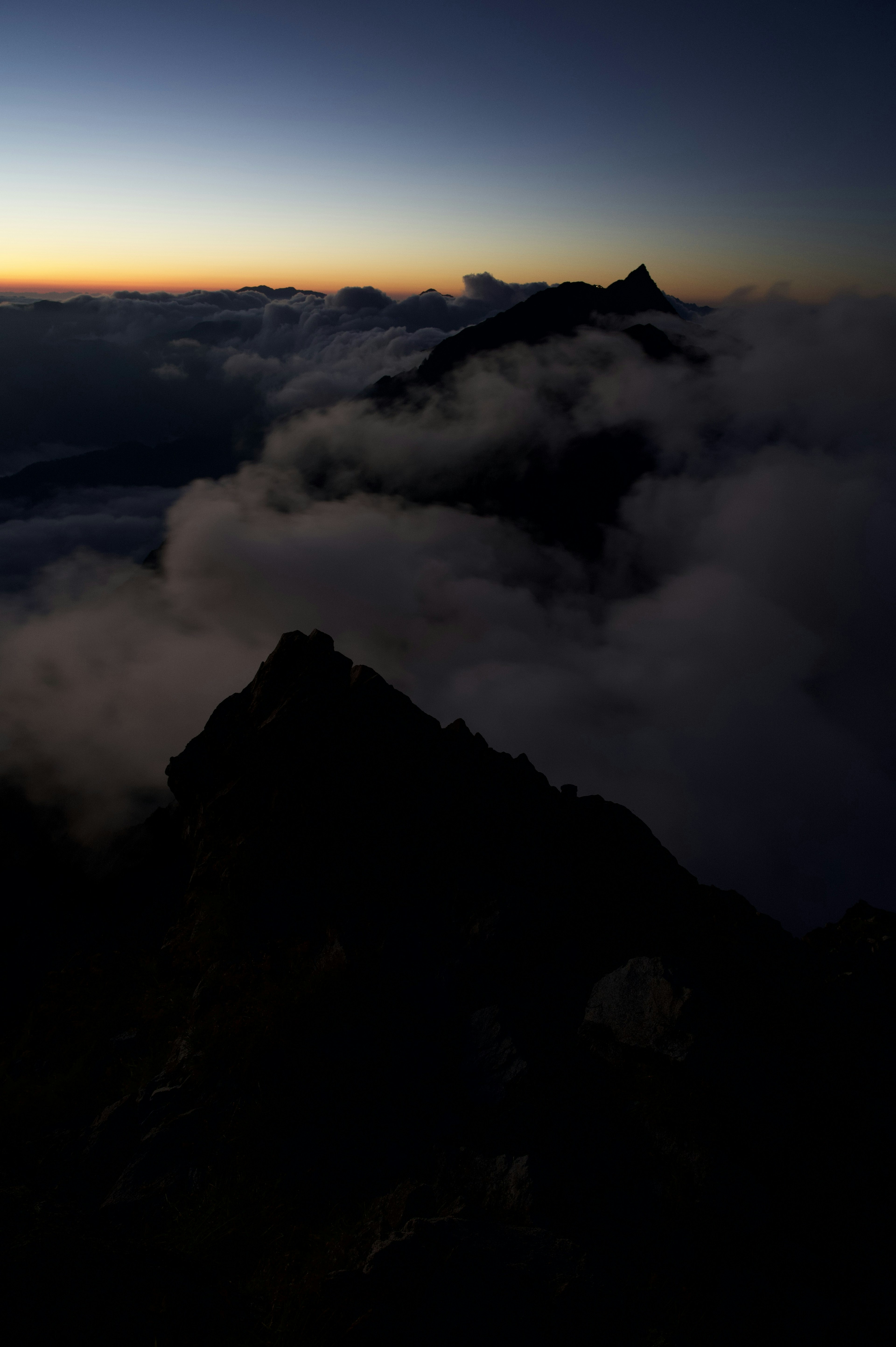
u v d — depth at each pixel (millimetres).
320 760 10273
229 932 8625
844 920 13703
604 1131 5965
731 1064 5902
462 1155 5703
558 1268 4488
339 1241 4887
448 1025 7121
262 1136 5781
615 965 8078
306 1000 6941
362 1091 6266
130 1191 5258
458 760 10398
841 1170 5594
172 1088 6277
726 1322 4566
